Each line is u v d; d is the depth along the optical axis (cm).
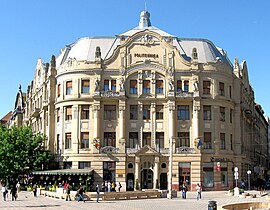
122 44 7581
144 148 7250
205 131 7488
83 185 6838
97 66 7494
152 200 5419
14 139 7744
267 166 14388
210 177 7388
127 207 4288
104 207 4284
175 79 7562
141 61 7556
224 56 8675
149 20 9119
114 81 7556
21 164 7569
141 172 7262
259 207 3969
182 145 7438
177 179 7225
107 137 7431
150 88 7531
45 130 8269
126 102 7475
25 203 4894
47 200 5438
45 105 8150
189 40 8206
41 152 7725
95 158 7256
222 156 7506
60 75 7762
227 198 5853
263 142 13238
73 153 7369
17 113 12550
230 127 7788
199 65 7594
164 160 7300
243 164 8100
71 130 7500
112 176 7262
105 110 7488
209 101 7525
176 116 7481
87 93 7488
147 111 7519
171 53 7606
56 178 7356
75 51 8138
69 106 7594
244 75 9038
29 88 11000
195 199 5619
